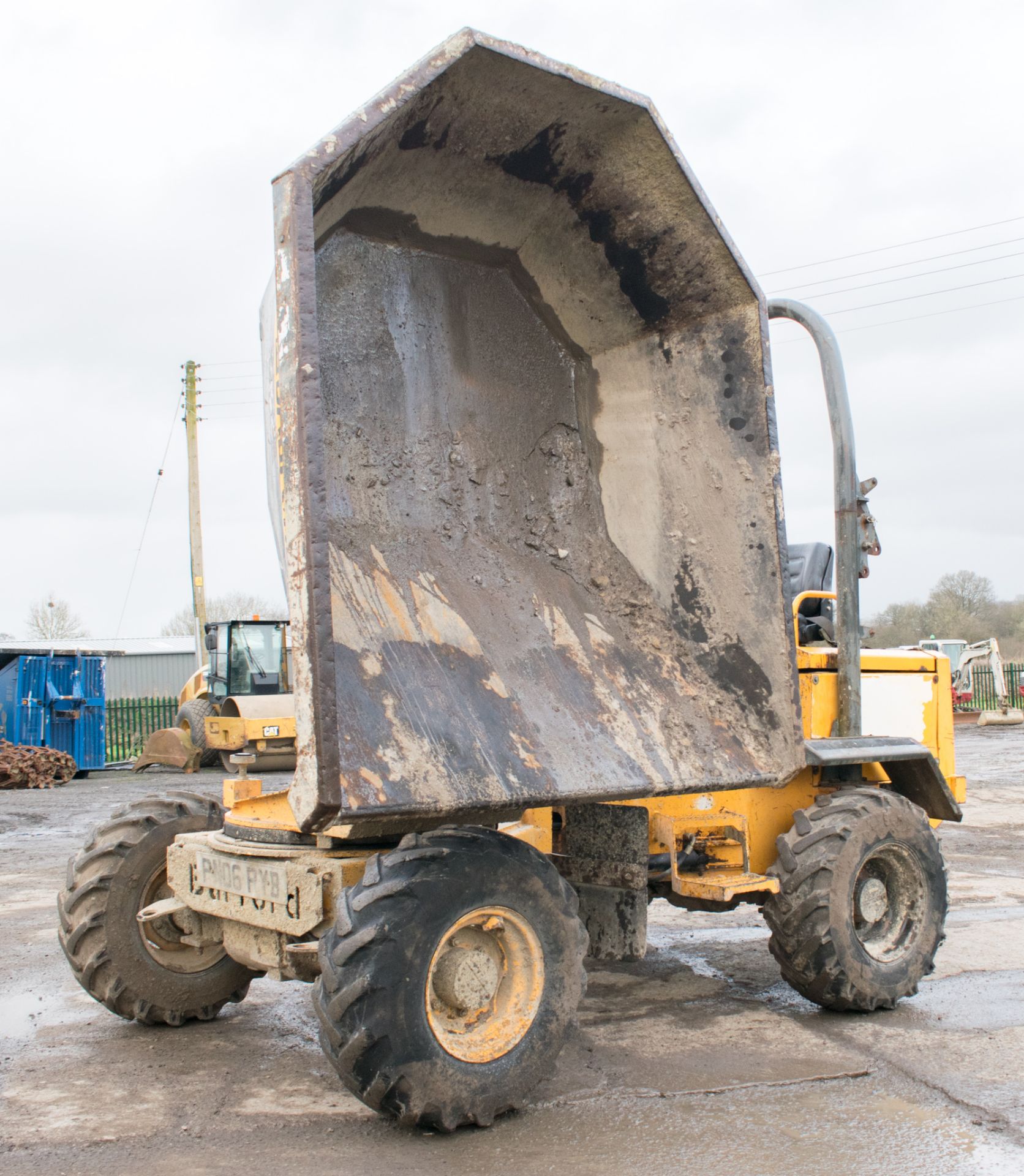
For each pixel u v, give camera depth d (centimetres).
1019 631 4425
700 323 423
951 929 609
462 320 432
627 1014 457
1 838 1084
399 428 407
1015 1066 387
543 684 372
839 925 436
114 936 428
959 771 1542
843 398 506
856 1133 326
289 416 292
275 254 302
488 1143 320
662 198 397
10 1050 416
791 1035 426
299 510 285
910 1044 412
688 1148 316
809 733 500
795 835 456
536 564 427
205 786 1616
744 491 411
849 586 496
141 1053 412
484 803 307
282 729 1597
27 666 1866
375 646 335
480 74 344
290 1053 411
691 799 457
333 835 318
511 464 436
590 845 446
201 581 2800
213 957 451
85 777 1902
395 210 396
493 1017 332
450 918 313
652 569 439
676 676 420
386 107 316
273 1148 318
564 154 393
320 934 346
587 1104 351
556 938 340
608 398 454
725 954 566
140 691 3912
